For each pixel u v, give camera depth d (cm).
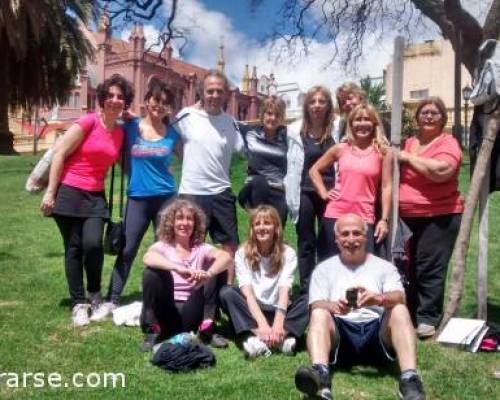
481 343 484
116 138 551
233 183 1305
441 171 502
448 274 708
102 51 4650
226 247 556
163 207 521
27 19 2159
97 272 553
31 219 1098
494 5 589
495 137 516
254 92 5872
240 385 401
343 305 411
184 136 556
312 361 390
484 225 535
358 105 515
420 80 3312
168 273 479
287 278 488
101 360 445
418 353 472
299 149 566
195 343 442
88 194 542
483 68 512
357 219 438
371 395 396
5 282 678
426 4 1500
